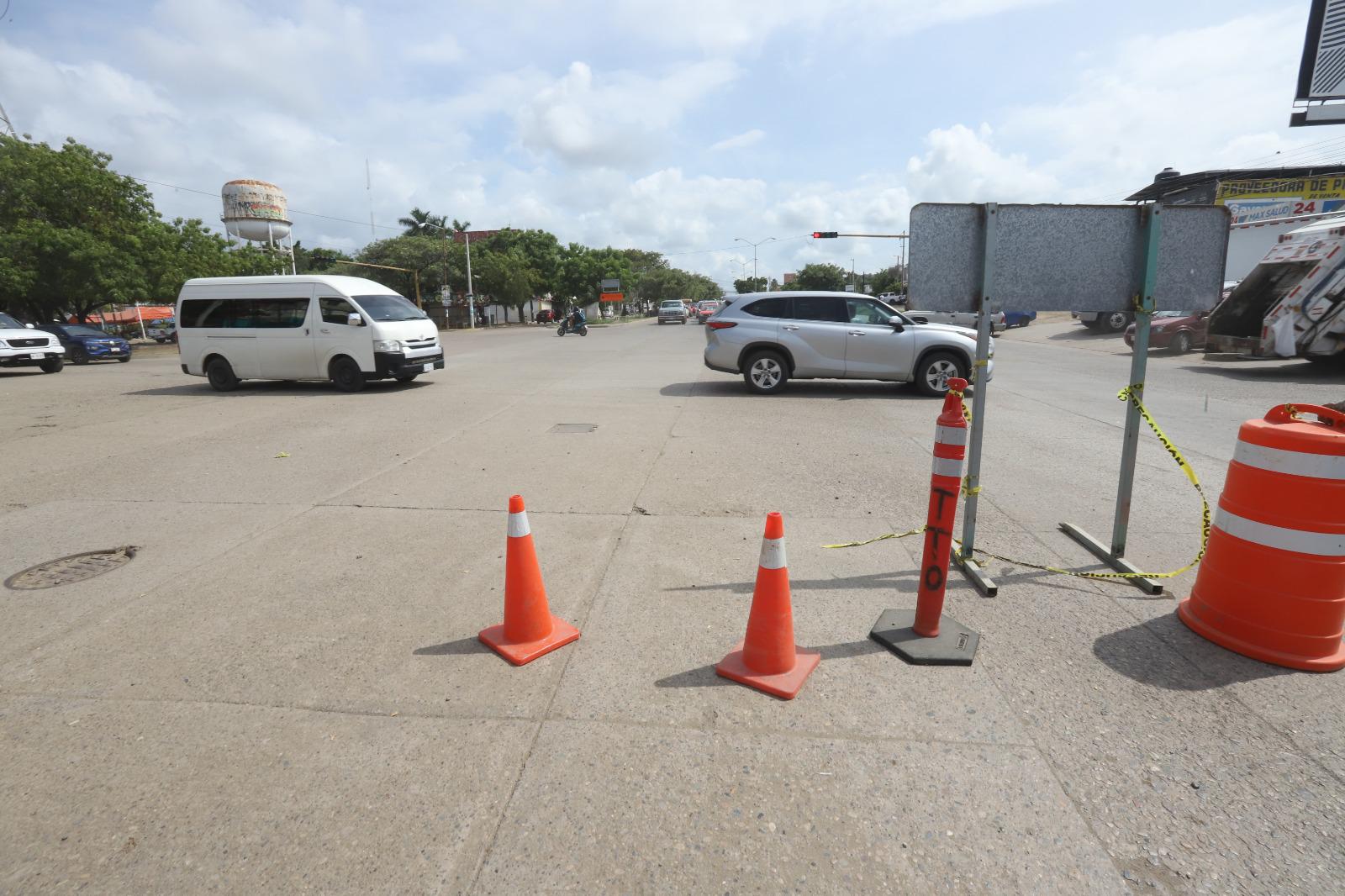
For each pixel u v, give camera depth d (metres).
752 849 2.13
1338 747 2.59
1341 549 2.99
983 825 2.22
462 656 3.27
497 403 11.16
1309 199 26.81
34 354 18.17
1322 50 18.78
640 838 2.18
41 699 2.95
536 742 2.64
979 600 3.83
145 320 63.38
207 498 5.91
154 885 2.02
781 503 5.65
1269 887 2.00
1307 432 3.02
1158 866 2.07
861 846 2.15
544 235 72.19
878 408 10.34
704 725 2.73
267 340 13.04
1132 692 2.94
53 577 4.26
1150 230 3.86
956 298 4.11
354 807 2.32
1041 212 3.98
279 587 4.07
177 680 3.08
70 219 28.53
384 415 10.05
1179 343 19.56
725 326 11.84
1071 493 5.93
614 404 10.84
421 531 5.02
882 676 3.08
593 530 5.01
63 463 7.20
